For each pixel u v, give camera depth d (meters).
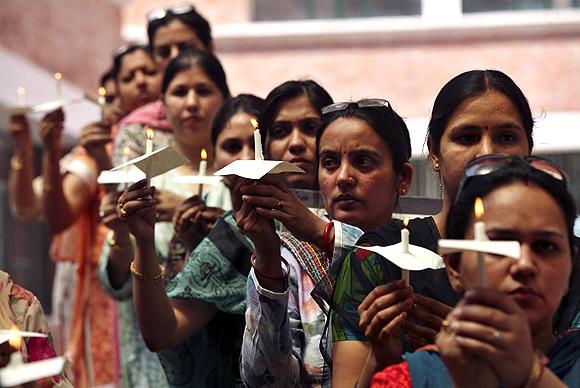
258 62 16.73
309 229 3.88
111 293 5.73
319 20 16.88
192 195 5.54
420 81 16.47
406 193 4.52
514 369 2.62
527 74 16.11
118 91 7.54
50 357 3.81
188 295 4.52
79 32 14.43
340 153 4.32
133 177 4.36
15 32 12.55
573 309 3.48
